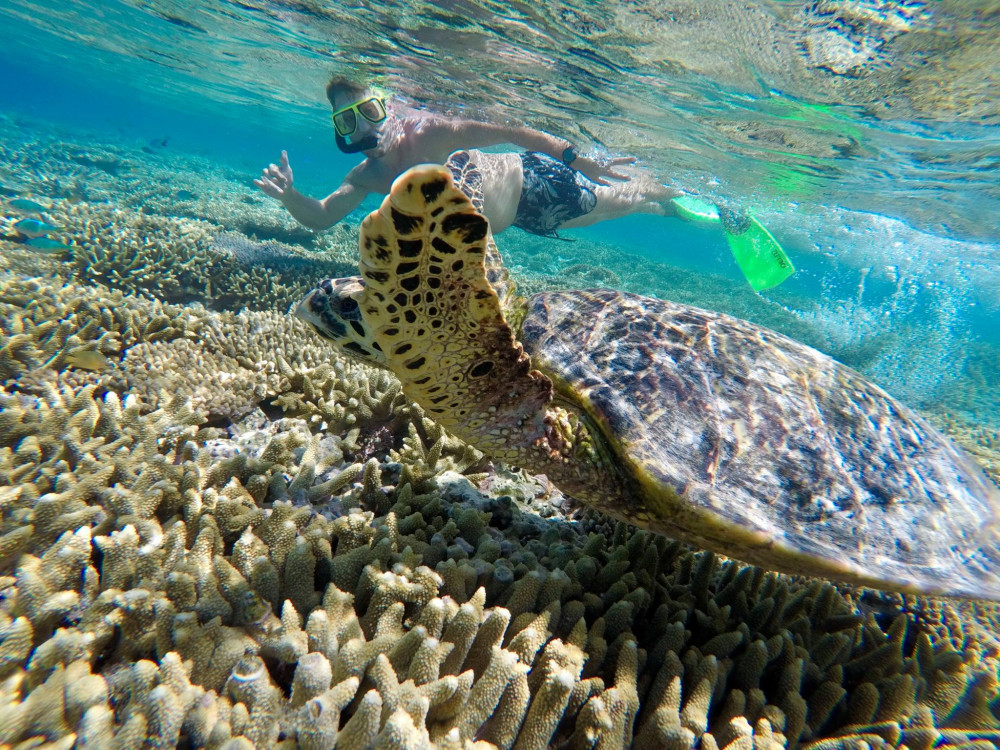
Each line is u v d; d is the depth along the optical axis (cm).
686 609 56
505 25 167
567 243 446
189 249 147
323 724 32
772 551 50
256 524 54
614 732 41
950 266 469
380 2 175
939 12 124
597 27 157
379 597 45
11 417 62
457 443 74
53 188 243
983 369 324
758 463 54
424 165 33
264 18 237
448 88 229
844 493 54
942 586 50
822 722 51
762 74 163
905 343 354
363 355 54
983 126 170
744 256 237
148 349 87
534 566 56
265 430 74
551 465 61
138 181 313
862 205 304
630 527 68
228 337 96
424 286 42
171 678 35
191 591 43
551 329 67
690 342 63
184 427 68
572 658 44
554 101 214
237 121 995
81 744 31
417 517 58
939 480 59
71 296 95
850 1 126
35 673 35
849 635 61
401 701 36
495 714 39
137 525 49
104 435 65
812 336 331
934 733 50
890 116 175
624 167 269
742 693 47
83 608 41
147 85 789
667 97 191
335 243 238
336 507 61
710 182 288
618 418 56
